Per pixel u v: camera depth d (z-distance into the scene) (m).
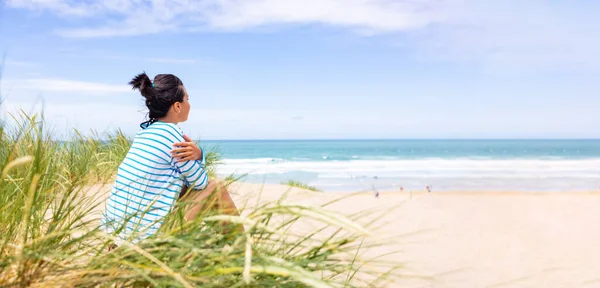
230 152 61.03
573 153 59.97
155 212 2.21
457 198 11.23
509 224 7.11
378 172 26.72
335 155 52.72
